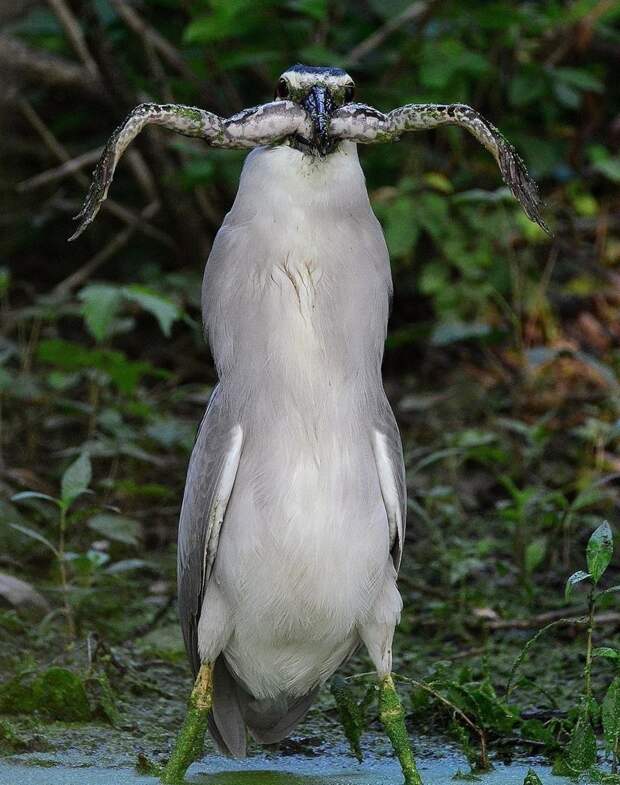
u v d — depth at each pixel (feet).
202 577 26.12
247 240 25.61
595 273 56.24
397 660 34.12
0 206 59.21
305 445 25.26
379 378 26.53
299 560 25.26
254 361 25.49
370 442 25.88
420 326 51.16
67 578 37.45
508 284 53.26
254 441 25.48
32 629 34.01
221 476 25.54
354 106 25.23
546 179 59.21
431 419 49.78
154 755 27.84
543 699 31.12
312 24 54.70
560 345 51.49
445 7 53.62
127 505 42.52
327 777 26.99
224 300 25.90
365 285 25.84
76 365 43.80
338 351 25.45
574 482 43.70
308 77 25.43
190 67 55.93
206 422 26.43
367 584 25.73
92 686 30.89
